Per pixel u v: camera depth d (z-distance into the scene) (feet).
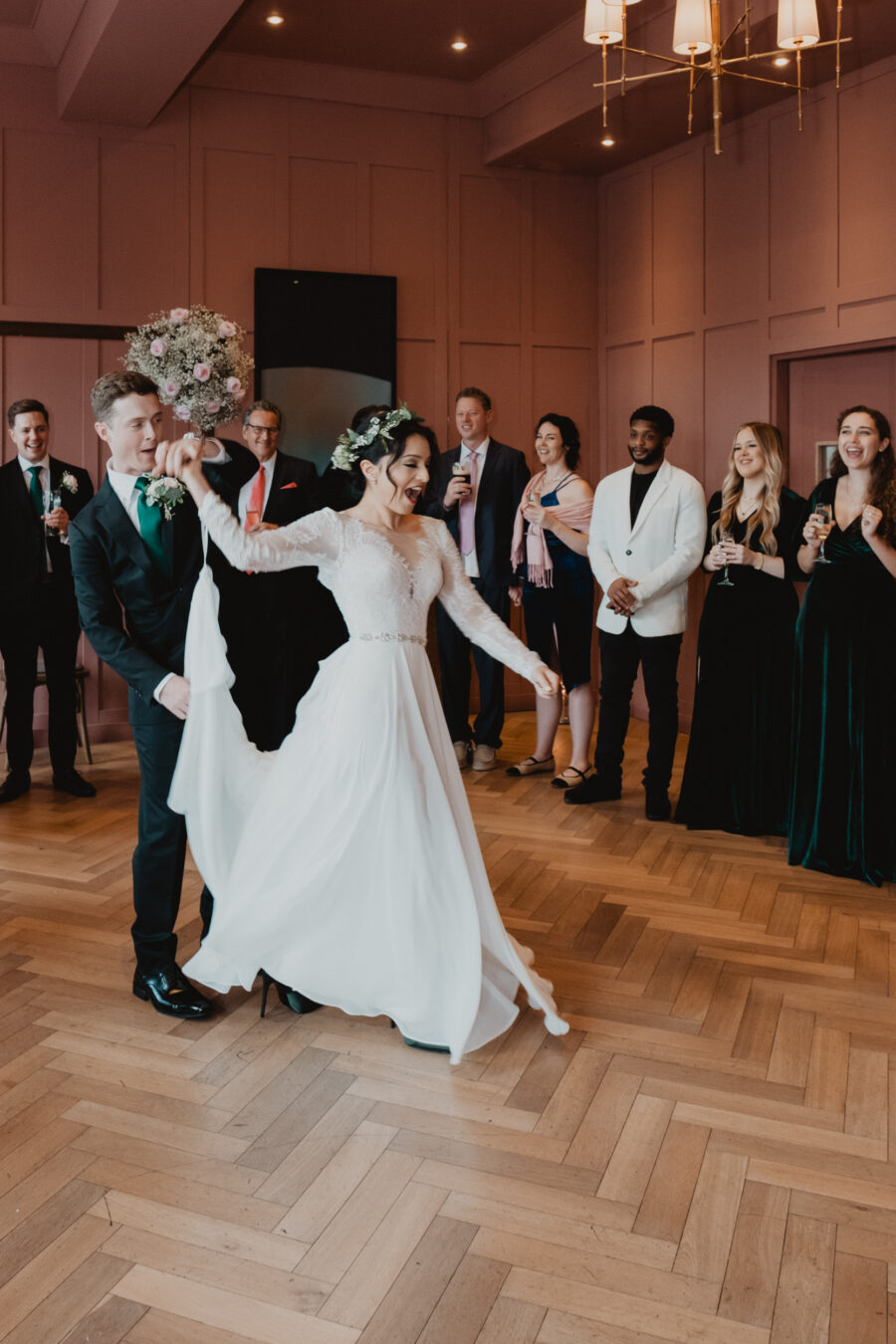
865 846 13.19
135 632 9.53
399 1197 7.16
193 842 9.24
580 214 23.95
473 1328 6.01
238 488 11.55
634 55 18.67
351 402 22.44
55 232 20.42
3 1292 6.27
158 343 9.03
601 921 12.00
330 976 8.96
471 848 9.31
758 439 14.65
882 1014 9.80
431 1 18.88
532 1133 7.91
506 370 23.67
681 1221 6.93
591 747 20.58
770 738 15.02
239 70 21.20
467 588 9.76
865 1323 6.05
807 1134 7.90
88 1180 7.33
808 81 18.22
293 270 21.89
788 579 14.82
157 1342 5.91
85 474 17.58
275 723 14.25
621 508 15.93
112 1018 9.69
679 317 21.89
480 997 8.84
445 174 22.89
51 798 17.11
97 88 18.80
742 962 10.94
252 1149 7.70
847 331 18.16
